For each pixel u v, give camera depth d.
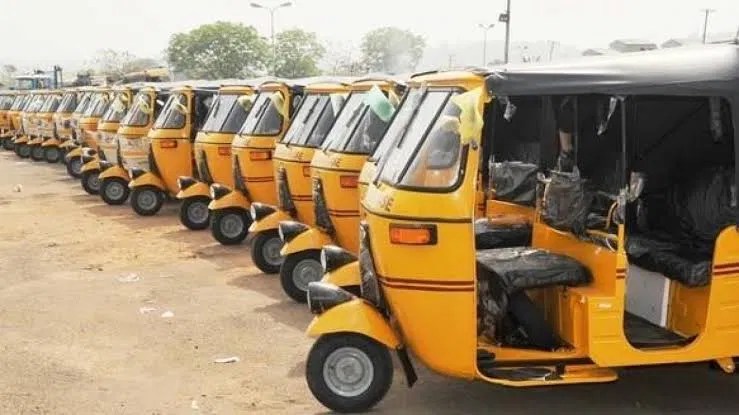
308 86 10.12
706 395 5.79
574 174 5.47
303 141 9.32
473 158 4.89
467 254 4.93
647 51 5.53
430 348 5.10
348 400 5.37
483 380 5.25
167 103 14.22
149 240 11.80
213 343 7.03
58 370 6.43
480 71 5.04
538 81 4.88
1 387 6.07
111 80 32.25
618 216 5.03
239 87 12.58
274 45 46.38
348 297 5.43
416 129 5.36
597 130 5.38
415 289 5.01
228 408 5.63
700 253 5.37
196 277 9.47
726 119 5.34
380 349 5.36
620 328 5.06
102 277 9.56
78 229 12.81
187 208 12.45
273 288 8.90
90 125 19.53
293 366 6.45
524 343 5.38
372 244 5.22
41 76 49.34
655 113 5.74
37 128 24.72
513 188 6.60
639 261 5.62
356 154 8.14
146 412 5.59
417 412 5.48
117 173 15.34
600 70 4.95
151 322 7.68
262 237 9.45
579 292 5.16
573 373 5.17
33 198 16.53
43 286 9.16
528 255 5.55
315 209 8.45
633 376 6.13
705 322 5.15
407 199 4.95
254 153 10.79
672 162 5.92
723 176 5.46
